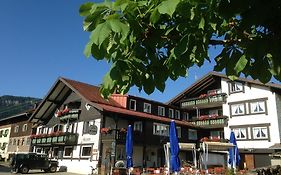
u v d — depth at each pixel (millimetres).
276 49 1995
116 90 2305
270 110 32750
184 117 42344
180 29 2203
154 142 34156
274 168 21672
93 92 37094
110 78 2158
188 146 22500
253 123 33906
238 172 22938
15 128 53281
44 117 42344
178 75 2322
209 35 2217
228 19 1928
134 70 2250
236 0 1904
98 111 32750
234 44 2350
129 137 20516
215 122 37344
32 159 31562
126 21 2084
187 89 41562
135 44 2342
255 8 1892
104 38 1838
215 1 1972
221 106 38625
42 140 38500
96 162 30875
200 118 39156
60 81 38156
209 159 32844
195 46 2195
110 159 31000
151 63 2363
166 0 1886
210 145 22609
